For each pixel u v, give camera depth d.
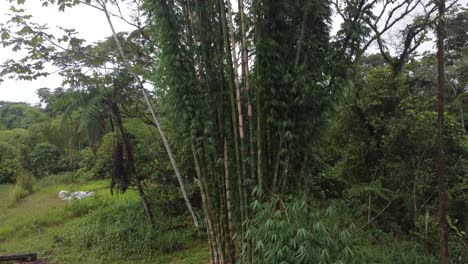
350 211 5.51
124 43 7.09
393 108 5.27
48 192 13.77
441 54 3.26
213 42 4.17
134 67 6.49
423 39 5.63
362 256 3.63
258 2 3.70
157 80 4.77
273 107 3.78
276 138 3.96
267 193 3.82
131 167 6.84
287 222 3.30
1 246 7.26
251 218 3.85
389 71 5.66
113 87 6.67
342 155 6.04
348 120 5.52
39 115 22.59
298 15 3.87
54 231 8.09
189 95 4.07
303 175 4.04
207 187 4.27
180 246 6.41
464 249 4.37
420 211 5.15
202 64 4.14
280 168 3.94
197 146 4.19
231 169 4.18
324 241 3.26
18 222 8.88
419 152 4.83
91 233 7.11
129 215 7.47
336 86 3.92
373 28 4.84
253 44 3.82
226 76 4.16
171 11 4.08
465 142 4.77
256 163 3.91
